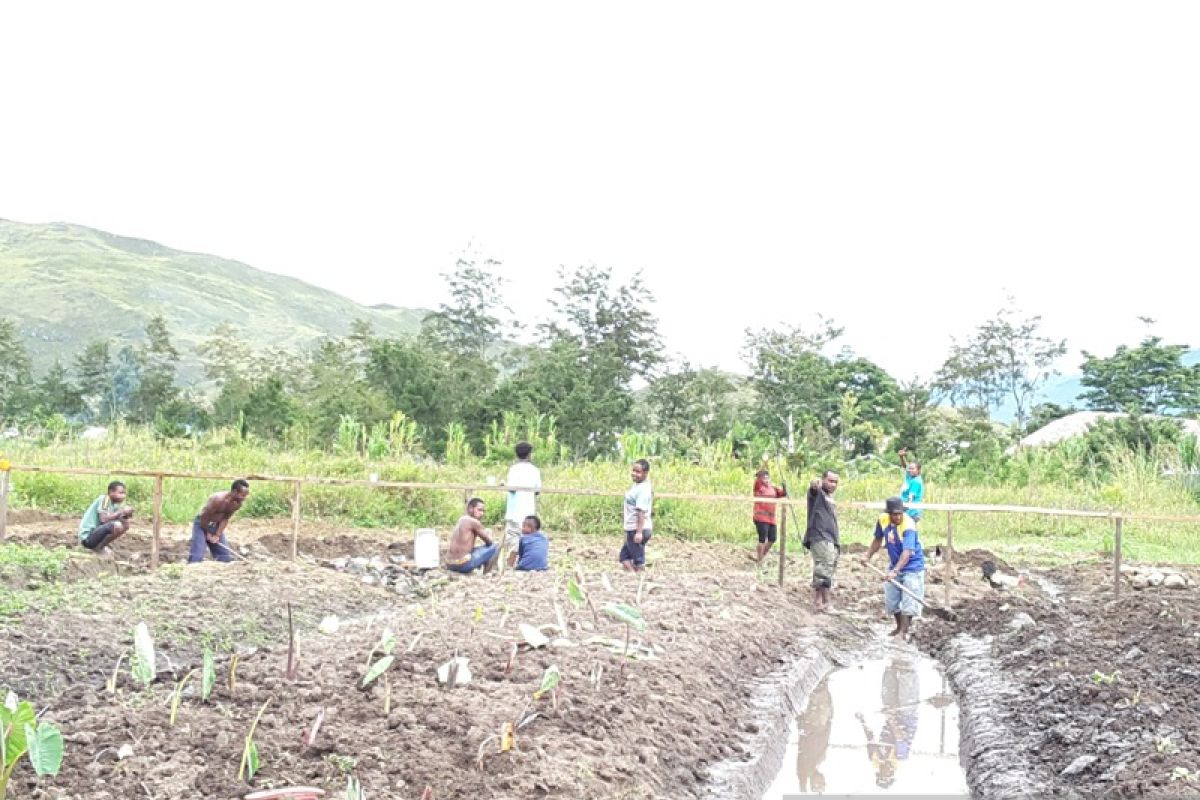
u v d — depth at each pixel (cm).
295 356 7569
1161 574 1827
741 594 1388
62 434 3241
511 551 1599
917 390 5169
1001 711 1001
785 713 1005
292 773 615
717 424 5222
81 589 1159
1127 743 827
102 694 754
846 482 2864
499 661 867
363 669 793
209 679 709
